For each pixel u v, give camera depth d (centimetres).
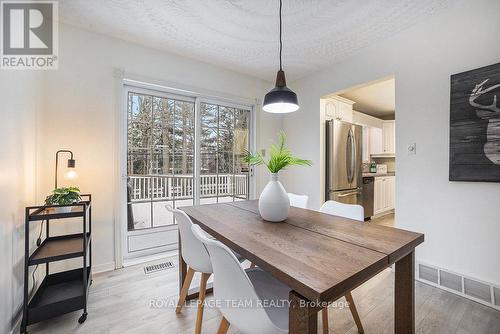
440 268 201
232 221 145
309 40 240
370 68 257
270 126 364
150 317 162
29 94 174
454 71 192
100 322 156
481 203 180
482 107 175
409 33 222
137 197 263
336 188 334
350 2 184
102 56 230
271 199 142
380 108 490
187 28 221
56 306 151
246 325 85
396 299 114
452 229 195
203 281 141
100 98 229
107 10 196
